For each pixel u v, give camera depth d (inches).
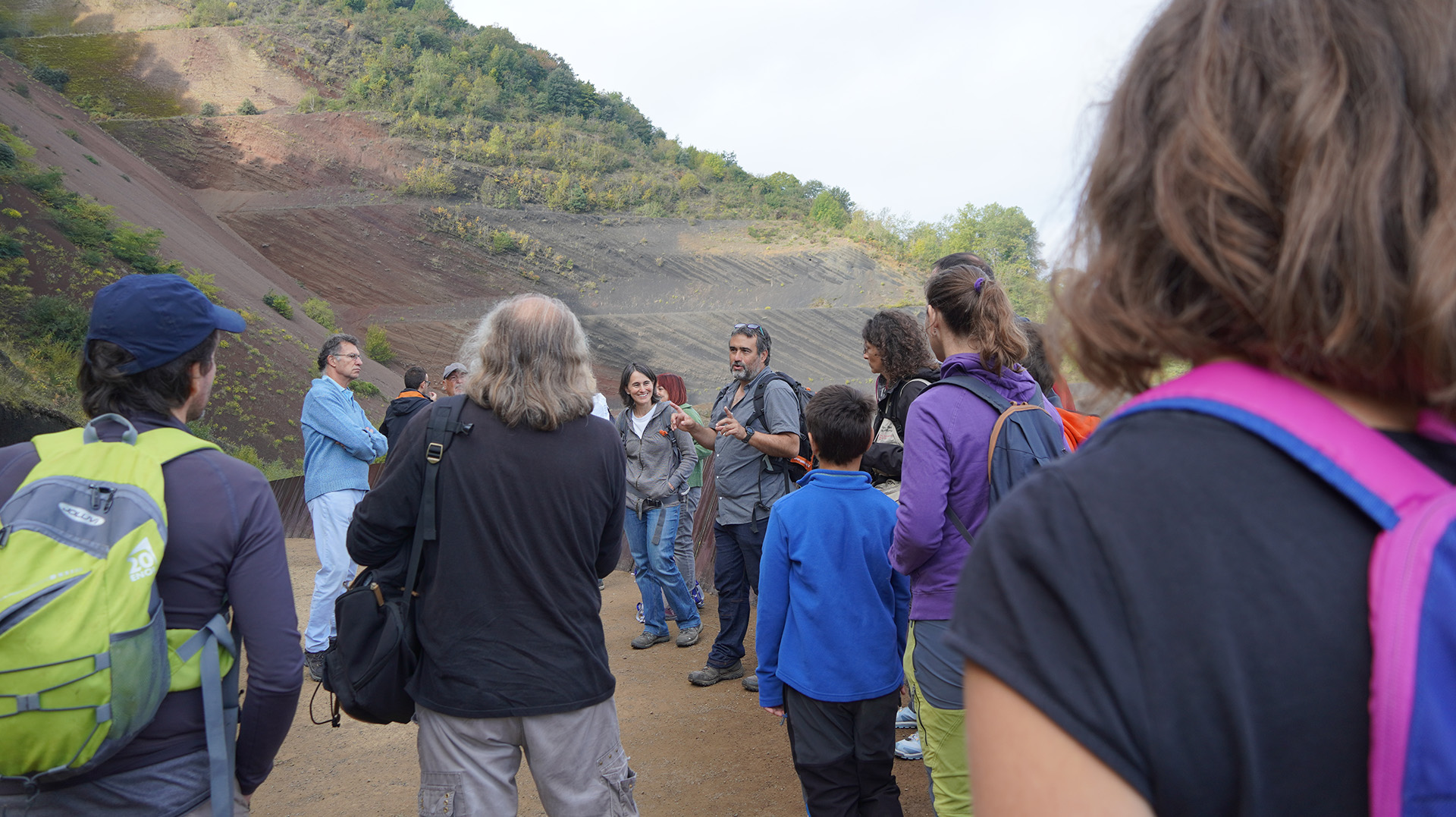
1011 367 79.3
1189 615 14.5
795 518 93.4
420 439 74.4
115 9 4350.4
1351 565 14.4
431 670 73.2
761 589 96.3
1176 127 16.9
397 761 139.3
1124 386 19.9
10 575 47.9
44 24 4133.9
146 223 2023.9
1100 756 14.5
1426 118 14.2
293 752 143.2
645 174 4864.7
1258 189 15.4
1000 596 16.7
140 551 50.9
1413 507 14.0
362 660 73.4
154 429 58.4
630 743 143.2
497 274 3403.1
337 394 177.3
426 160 3969.0
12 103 2154.3
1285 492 15.1
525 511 73.0
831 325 3636.8
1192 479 15.6
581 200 4190.5
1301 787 14.0
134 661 49.1
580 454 76.2
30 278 1320.1
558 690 73.2
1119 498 15.9
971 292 79.4
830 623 90.1
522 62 5659.5
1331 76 14.9
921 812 114.2
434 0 5787.4
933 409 77.4
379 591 76.2
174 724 54.7
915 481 76.2
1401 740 12.9
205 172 3339.1
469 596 72.6
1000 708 16.1
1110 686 14.7
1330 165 14.3
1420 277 13.5
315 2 5002.5
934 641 77.2
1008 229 4862.2
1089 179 19.7
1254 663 14.2
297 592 255.6
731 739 143.8
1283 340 15.9
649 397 193.8
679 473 194.1
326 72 4370.1
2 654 46.5
